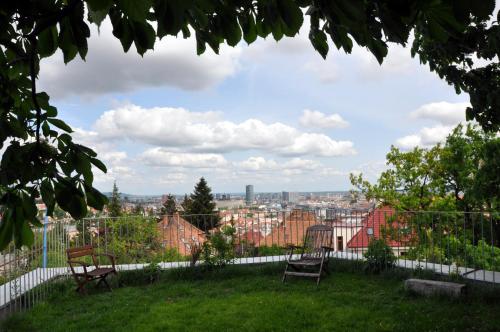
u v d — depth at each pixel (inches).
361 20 49.9
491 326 205.5
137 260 382.9
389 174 689.0
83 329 224.5
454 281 277.1
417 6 49.5
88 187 64.6
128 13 44.0
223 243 350.3
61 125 70.0
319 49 73.1
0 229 61.0
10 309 239.8
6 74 74.1
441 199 624.4
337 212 385.4
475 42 178.7
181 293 294.7
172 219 397.7
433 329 206.5
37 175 62.1
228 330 216.8
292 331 213.8
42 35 62.5
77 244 364.8
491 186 280.7
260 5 61.5
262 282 316.8
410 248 354.9
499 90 195.8
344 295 273.7
